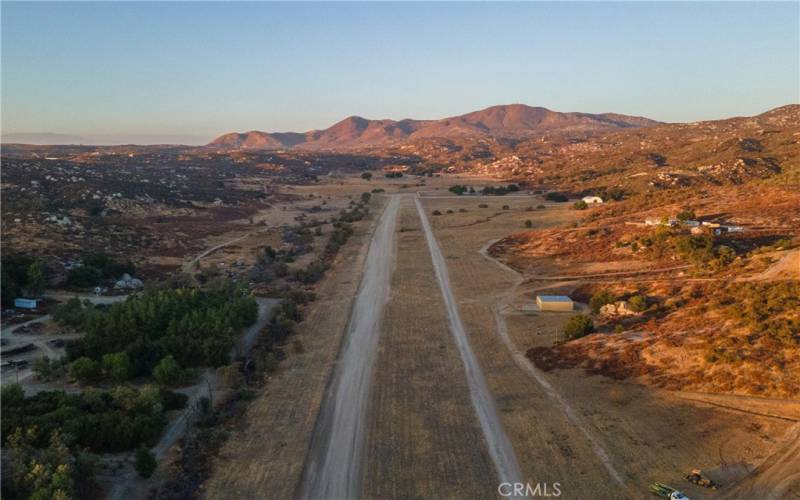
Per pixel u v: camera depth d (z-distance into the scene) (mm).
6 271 74938
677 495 31656
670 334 54062
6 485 31891
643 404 43750
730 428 39125
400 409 45219
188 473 36156
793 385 42219
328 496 33656
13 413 40250
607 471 35438
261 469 36625
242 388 49688
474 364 54656
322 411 45125
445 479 35219
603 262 91875
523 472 35750
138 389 48469
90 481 33594
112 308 62312
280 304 76375
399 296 80125
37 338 61469
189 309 64250
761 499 31734
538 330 64438
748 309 53250
